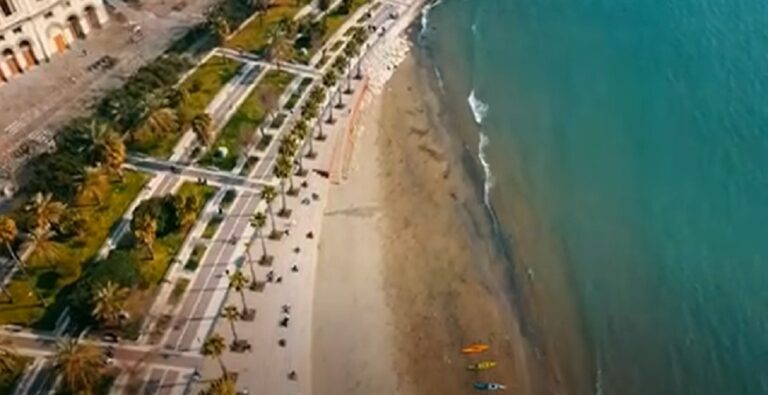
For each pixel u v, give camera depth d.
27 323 111.56
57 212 118.31
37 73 156.00
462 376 110.19
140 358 108.25
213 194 132.12
